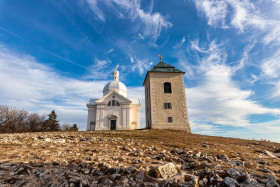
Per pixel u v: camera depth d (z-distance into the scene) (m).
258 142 17.36
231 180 5.90
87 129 38.38
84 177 6.13
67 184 5.57
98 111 37.47
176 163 8.30
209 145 13.56
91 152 9.87
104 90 47.62
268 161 8.87
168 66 33.28
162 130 26.05
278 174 6.72
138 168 6.99
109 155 9.26
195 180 6.13
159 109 29.14
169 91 30.73
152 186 5.72
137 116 40.44
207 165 7.56
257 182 5.93
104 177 6.17
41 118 53.16
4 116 41.16
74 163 7.58
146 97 34.97
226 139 18.69
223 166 7.63
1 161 7.21
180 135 20.62
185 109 29.48
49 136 15.73
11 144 11.18
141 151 10.30
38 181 5.73
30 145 11.15
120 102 38.03
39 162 7.43
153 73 31.23
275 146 15.30
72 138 15.08
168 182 5.82
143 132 22.69
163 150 10.93
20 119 45.06
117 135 19.12
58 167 6.97
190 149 11.41
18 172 6.11
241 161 8.30
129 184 5.84
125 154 9.65
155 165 7.34
